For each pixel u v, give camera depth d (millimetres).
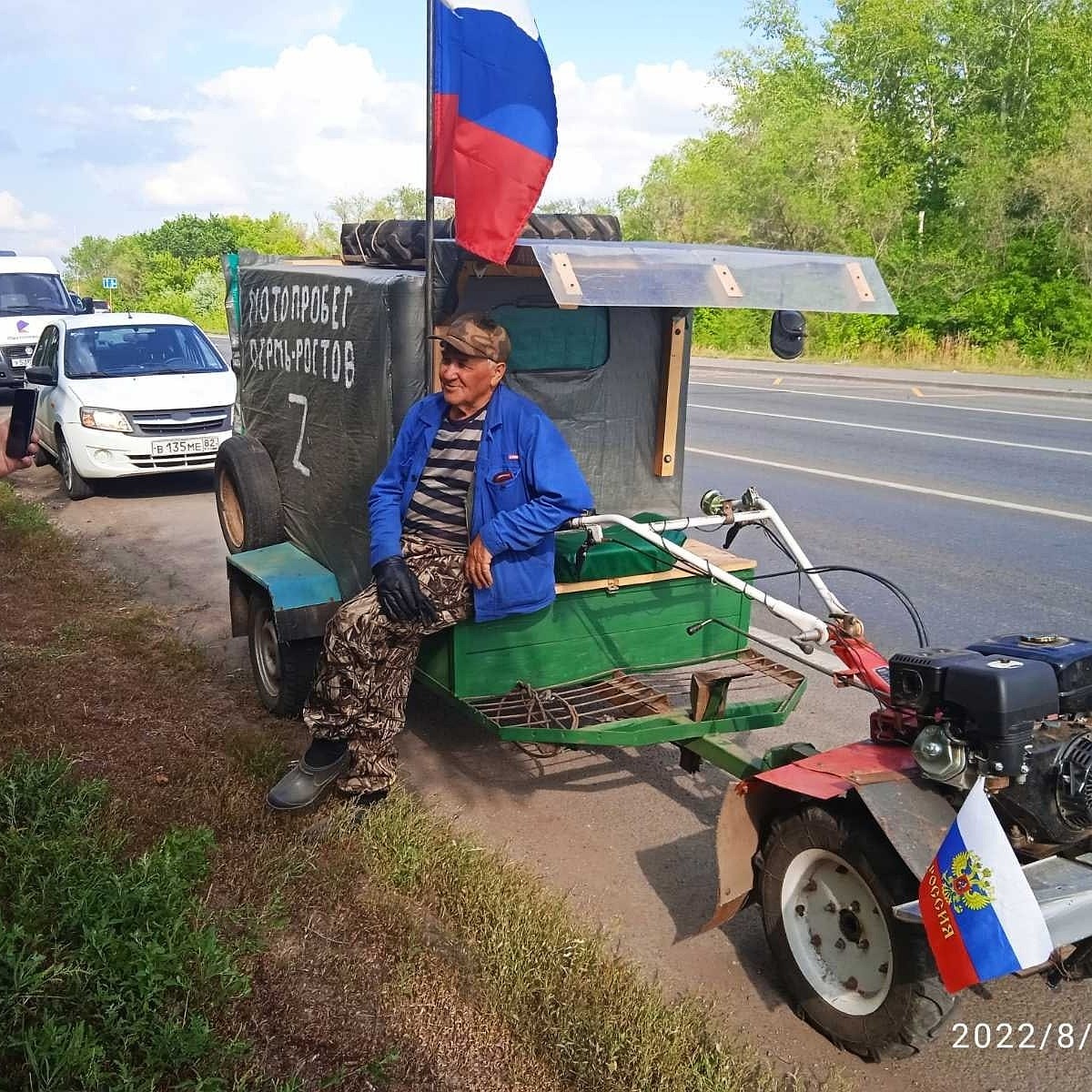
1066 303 25484
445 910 3469
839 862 3014
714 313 31516
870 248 30062
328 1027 2895
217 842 3734
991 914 2469
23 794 3645
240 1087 2584
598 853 4109
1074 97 29953
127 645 5852
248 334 6031
